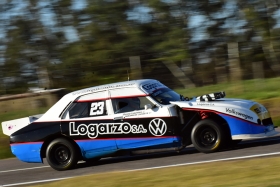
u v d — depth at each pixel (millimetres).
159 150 14711
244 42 32812
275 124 20188
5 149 22312
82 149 15203
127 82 15625
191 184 10039
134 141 14797
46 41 34406
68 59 33000
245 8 33844
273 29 33156
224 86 27453
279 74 30969
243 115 14102
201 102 14539
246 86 26875
